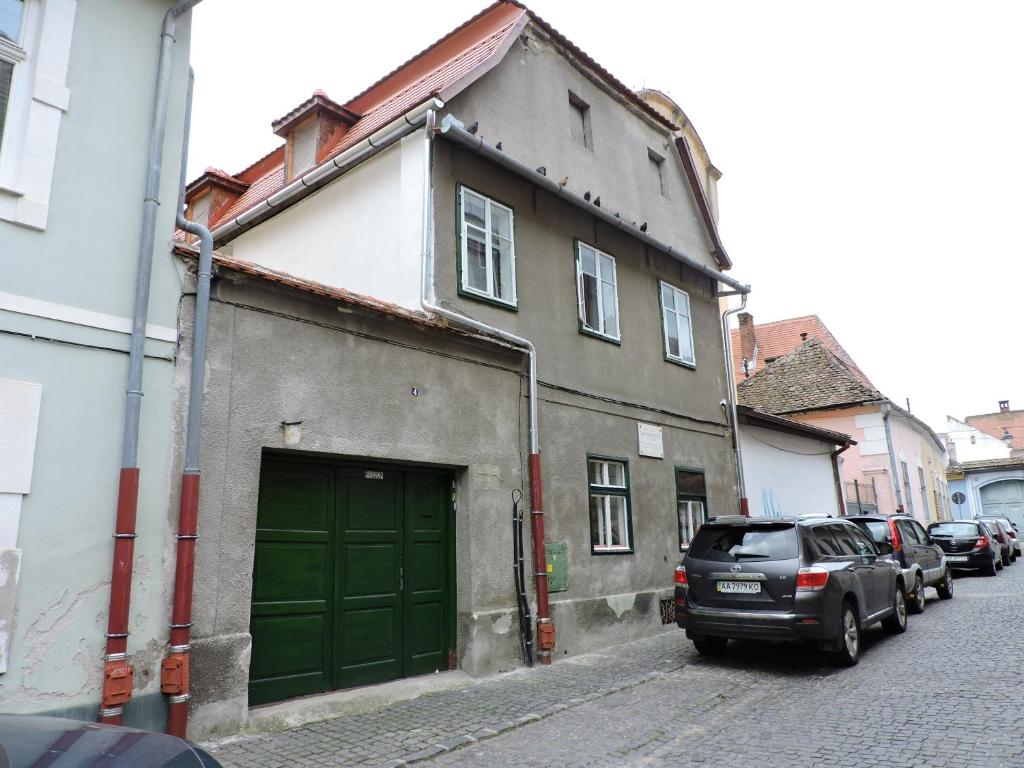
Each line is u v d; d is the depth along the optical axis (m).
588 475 10.30
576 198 10.62
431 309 8.29
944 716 6.04
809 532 8.61
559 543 9.52
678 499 12.17
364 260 9.51
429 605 8.14
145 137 6.07
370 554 7.60
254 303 6.60
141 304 5.70
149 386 5.74
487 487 8.66
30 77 5.48
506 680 7.98
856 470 24.67
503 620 8.48
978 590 16.03
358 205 9.80
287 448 6.67
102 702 5.13
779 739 5.70
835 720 6.14
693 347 13.56
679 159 14.34
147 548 5.54
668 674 8.23
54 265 5.36
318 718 6.41
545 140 10.88
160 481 5.70
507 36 10.17
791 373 27.30
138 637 5.40
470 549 8.34
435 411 8.19
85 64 5.77
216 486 6.07
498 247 9.73
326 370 7.11
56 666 4.99
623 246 12.17
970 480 48.41
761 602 8.23
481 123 9.74
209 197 13.43
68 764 2.68
